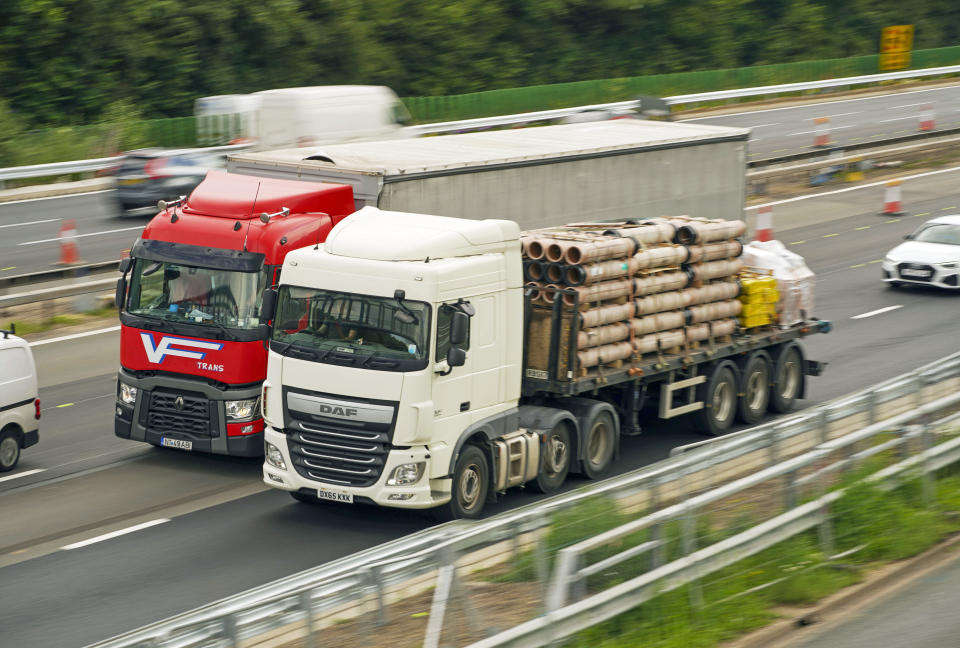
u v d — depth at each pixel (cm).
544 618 1825
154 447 3550
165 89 12531
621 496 2020
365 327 2739
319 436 2783
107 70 12250
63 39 11925
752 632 2066
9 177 7994
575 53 16312
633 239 3191
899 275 5684
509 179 3641
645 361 3325
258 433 3231
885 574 2366
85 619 2294
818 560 2338
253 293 3194
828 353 4625
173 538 2777
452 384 2777
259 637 1577
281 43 13138
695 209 4384
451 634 1758
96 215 7362
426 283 2695
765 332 3769
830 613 2191
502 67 15538
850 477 2536
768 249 3903
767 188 8312
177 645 1491
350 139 8256
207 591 2445
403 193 3362
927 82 15088
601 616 1916
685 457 2233
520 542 1864
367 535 2806
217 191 3316
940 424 2841
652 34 17062
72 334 4816
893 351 4638
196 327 3225
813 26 18188
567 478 3247
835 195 8200
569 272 3033
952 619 2155
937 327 5028
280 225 3222
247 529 2845
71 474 3278
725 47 17450
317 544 2741
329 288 2777
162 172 7219
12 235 6656
